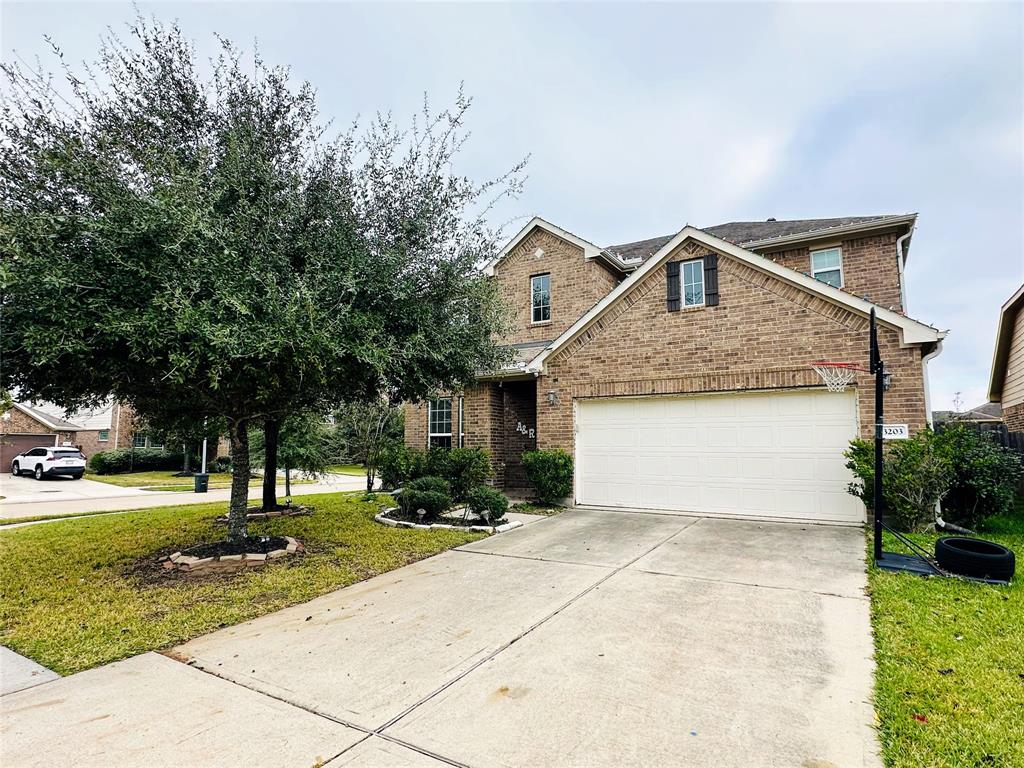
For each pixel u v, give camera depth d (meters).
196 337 5.20
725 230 17.03
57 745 3.03
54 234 5.02
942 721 3.16
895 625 4.61
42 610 5.39
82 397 6.54
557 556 7.40
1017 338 14.67
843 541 7.86
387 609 5.38
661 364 10.89
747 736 3.07
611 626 4.80
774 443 9.84
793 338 9.70
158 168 5.48
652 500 10.86
